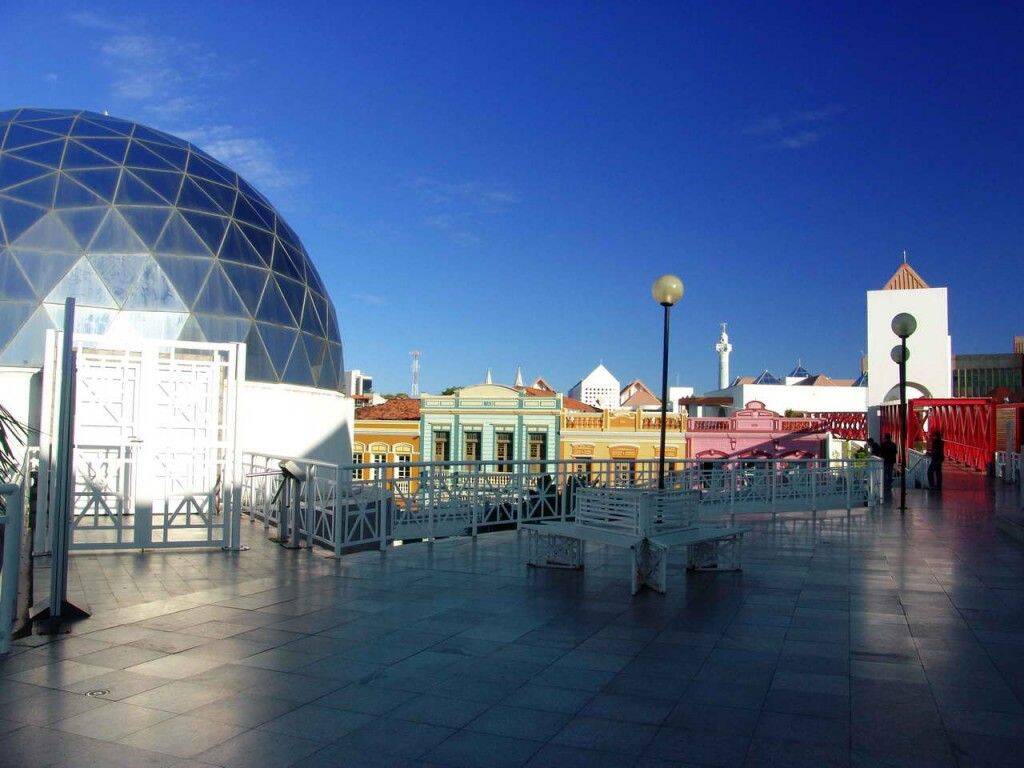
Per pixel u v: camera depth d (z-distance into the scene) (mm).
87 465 10820
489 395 37688
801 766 4191
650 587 8539
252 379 19141
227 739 4512
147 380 10648
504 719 4816
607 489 9297
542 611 7523
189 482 11203
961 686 5426
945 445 32781
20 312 16984
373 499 11281
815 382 72438
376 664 5879
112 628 6832
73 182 18516
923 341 40969
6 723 4738
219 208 20125
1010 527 12859
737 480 15719
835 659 6039
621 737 4559
